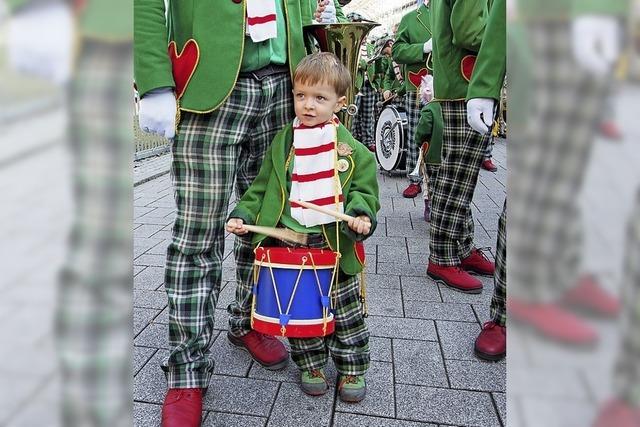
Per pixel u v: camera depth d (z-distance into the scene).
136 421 1.74
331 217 1.69
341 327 1.81
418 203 4.98
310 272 1.64
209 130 1.70
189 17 1.67
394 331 2.40
